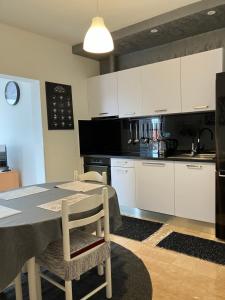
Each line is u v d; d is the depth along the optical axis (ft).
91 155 12.34
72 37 11.18
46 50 11.07
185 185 9.56
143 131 12.46
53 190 7.04
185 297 5.90
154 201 10.48
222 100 8.08
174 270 7.02
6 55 9.67
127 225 10.33
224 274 6.76
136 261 7.54
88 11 8.87
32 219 4.86
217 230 8.70
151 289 6.23
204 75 9.41
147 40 11.07
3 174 12.54
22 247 4.65
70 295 5.05
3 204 5.86
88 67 13.15
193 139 10.96
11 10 8.62
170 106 10.41
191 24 9.48
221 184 8.38
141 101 11.29
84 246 5.38
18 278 5.56
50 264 5.17
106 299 5.91
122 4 8.47
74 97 12.41
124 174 11.30
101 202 5.58
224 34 9.94
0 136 14.01
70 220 5.27
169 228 9.93
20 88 12.50
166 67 10.39
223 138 8.17
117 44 11.47
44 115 11.07
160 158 10.10
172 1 8.38
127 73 11.63
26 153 12.69
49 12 8.86
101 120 13.15
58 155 11.69
